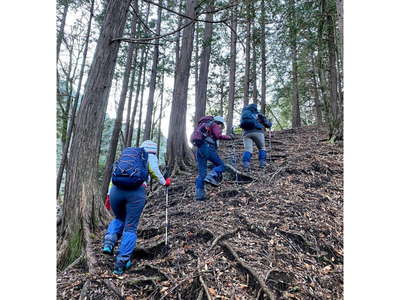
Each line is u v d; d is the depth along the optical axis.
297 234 3.21
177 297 2.40
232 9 6.10
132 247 2.86
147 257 3.15
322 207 3.91
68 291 2.54
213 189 4.94
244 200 4.25
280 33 8.52
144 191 3.11
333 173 5.00
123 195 2.97
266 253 2.86
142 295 2.49
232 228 3.32
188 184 5.79
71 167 3.85
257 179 5.06
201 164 4.46
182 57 7.82
